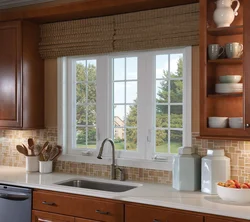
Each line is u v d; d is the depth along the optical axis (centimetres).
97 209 288
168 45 324
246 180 295
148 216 266
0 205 337
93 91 376
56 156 380
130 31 341
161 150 341
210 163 282
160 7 327
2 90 377
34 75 382
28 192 321
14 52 371
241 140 270
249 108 266
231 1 283
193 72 320
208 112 286
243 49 269
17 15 370
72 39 371
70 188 303
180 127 332
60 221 305
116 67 363
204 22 284
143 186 314
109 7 328
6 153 420
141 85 349
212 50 282
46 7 363
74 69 387
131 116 355
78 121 385
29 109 376
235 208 242
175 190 296
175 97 335
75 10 341
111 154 363
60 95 386
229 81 279
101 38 354
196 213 248
